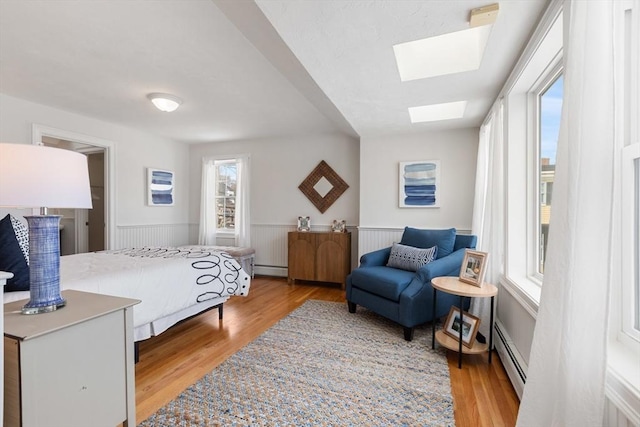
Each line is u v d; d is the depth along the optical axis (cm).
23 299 138
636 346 101
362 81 231
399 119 329
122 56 228
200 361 213
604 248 92
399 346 239
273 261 490
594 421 90
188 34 199
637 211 104
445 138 373
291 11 148
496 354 228
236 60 234
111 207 408
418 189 383
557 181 110
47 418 99
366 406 165
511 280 211
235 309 329
